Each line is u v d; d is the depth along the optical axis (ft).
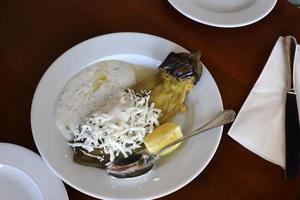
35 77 1.64
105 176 1.34
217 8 1.90
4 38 1.76
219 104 1.53
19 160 1.36
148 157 1.39
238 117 1.56
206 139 1.44
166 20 1.86
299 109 1.61
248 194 1.39
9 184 1.33
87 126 1.39
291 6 1.95
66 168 1.34
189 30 1.83
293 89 1.65
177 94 1.54
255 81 1.69
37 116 1.44
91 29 1.82
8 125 1.51
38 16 1.85
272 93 1.65
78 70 1.59
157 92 1.54
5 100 1.57
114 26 1.83
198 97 1.56
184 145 1.45
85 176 1.33
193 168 1.36
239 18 1.82
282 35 1.85
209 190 1.39
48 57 1.71
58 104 1.49
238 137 1.51
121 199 1.27
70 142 1.42
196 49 1.77
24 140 1.48
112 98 1.51
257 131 1.53
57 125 1.44
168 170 1.37
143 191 1.30
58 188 1.32
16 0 1.89
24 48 1.73
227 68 1.72
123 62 1.64
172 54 1.57
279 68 1.73
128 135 1.40
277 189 1.41
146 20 1.86
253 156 1.48
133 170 1.36
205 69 1.61
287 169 1.44
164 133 1.42
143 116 1.43
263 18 1.89
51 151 1.37
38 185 1.32
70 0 1.91
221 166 1.45
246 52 1.78
